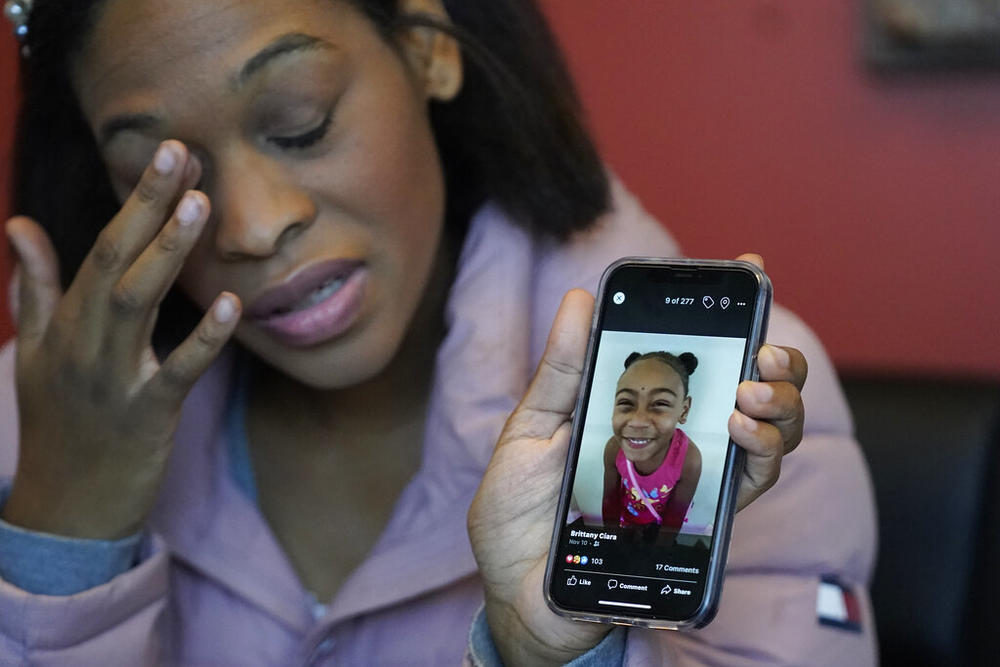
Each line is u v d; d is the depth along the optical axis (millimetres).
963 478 1389
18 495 1062
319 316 1028
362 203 1020
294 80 975
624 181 2383
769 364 772
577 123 1221
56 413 1032
